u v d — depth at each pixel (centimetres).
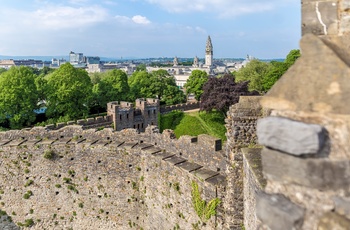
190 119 6675
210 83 6538
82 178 2620
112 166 2530
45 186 2689
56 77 6456
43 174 2689
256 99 1366
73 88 6406
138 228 2470
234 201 1390
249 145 1351
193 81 9606
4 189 2755
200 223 1831
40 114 6581
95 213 2594
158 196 2238
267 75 6969
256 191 944
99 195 2577
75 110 6538
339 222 442
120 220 2523
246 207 1221
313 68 482
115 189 2530
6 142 2764
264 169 512
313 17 555
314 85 475
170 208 2114
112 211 2545
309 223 466
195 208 1864
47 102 6531
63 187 2659
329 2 543
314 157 463
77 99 6619
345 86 457
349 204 440
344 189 448
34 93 6141
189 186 1927
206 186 1773
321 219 456
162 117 6919
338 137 454
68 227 2666
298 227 469
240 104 1355
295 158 476
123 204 2509
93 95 7462
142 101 6606
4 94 5838
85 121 5497
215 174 1858
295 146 470
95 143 2608
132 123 6362
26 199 2720
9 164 2730
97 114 7425
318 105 465
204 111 6819
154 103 6750
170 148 2292
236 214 1398
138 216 2466
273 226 493
